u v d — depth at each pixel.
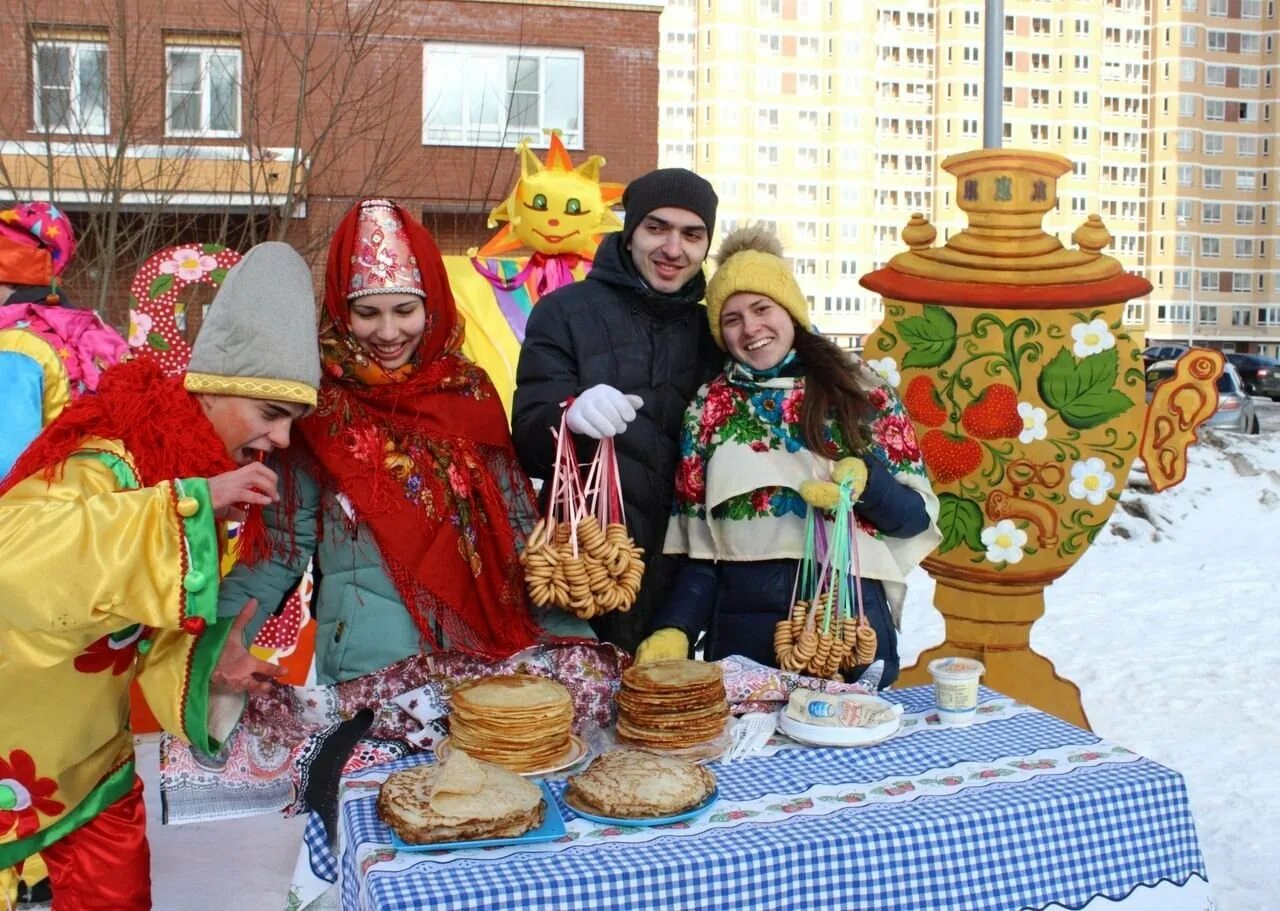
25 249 3.44
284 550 2.40
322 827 2.23
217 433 2.17
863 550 2.80
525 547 2.45
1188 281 57.50
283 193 9.48
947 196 56.41
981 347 3.70
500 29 13.87
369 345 2.43
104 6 8.51
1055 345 3.66
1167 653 6.64
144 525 1.96
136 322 4.36
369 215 2.41
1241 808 4.28
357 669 2.39
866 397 2.77
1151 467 3.65
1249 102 57.78
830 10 54.38
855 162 54.69
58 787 2.16
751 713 2.52
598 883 1.79
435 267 2.46
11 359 3.16
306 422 2.39
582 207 5.82
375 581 2.40
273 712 2.32
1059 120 57.00
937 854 1.98
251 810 2.25
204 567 1.99
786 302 2.69
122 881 2.31
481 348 5.67
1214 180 57.75
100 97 8.64
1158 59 57.03
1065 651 6.73
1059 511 3.71
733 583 2.83
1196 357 3.60
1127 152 57.78
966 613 3.83
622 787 2.03
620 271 2.93
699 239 2.88
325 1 10.09
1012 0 56.56
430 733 2.33
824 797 2.12
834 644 2.66
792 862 1.89
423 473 2.42
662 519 2.95
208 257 4.39
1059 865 2.06
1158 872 2.14
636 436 2.87
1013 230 3.66
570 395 2.64
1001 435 3.71
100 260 7.93
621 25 14.33
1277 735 5.19
